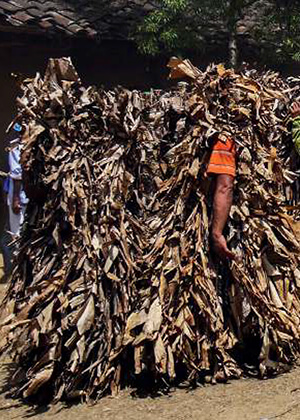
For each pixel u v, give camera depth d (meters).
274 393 5.66
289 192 6.81
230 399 5.62
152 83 14.12
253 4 13.44
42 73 13.32
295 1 12.07
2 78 13.03
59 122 6.10
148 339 5.71
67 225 6.05
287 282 6.18
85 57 13.68
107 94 6.26
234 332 6.04
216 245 5.89
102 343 5.86
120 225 5.97
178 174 6.01
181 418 5.36
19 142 6.30
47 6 12.71
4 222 12.55
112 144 6.15
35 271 6.12
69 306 5.82
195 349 5.91
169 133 6.31
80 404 5.82
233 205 6.00
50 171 6.09
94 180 6.06
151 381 5.95
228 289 6.03
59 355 5.79
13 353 6.30
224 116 5.99
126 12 13.34
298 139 6.83
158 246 5.93
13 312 6.17
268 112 6.27
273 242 6.07
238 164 5.98
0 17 11.89
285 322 6.03
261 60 13.59
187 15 12.22
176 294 5.88
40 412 5.78
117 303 5.86
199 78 6.10
